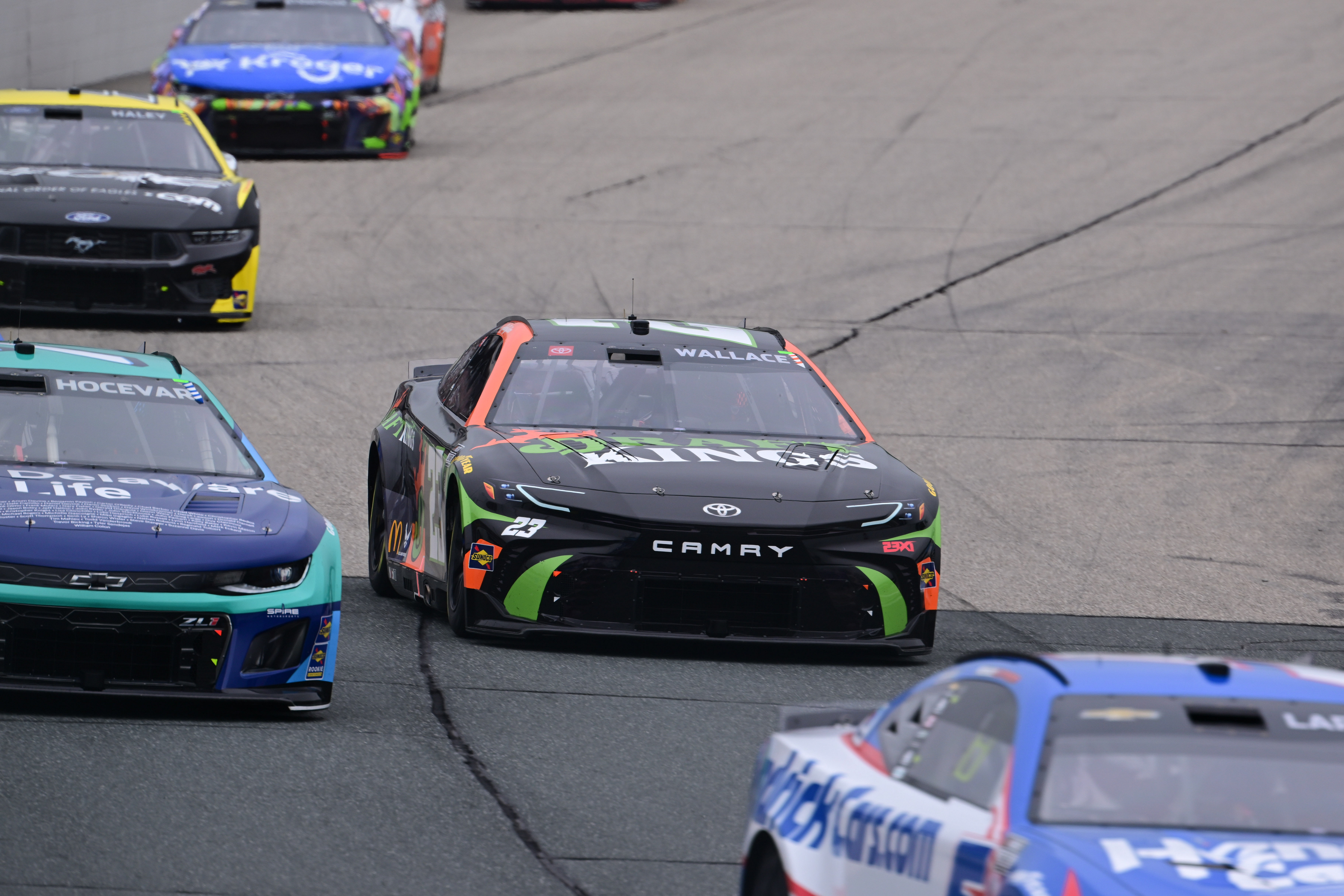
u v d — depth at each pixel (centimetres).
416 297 6519
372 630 3422
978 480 4866
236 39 8606
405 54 8894
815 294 6731
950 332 6347
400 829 2239
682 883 2091
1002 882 1365
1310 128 9581
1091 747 1464
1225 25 13025
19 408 3066
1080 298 6788
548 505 3225
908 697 1733
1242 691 1558
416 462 3731
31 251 5641
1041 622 3669
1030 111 10056
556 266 6969
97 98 6197
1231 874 1326
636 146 9175
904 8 14112
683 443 3516
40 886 1959
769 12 14125
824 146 9188
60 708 2720
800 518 3228
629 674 3128
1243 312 6662
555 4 14600
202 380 5300
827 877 1630
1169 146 9231
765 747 1870
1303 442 5300
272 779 2416
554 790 2442
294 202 7812
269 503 2869
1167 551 4316
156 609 2605
